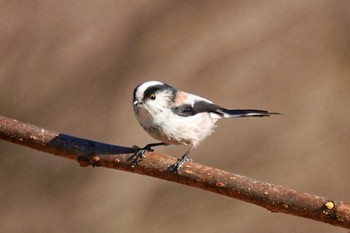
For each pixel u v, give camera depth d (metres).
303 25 16.52
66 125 14.88
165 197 14.66
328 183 14.72
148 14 15.96
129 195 14.69
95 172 14.88
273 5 16.62
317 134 15.32
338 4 16.72
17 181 14.63
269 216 14.37
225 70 15.73
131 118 15.04
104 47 15.57
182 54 15.70
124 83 15.33
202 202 14.59
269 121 15.45
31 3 15.71
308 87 15.89
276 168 14.91
